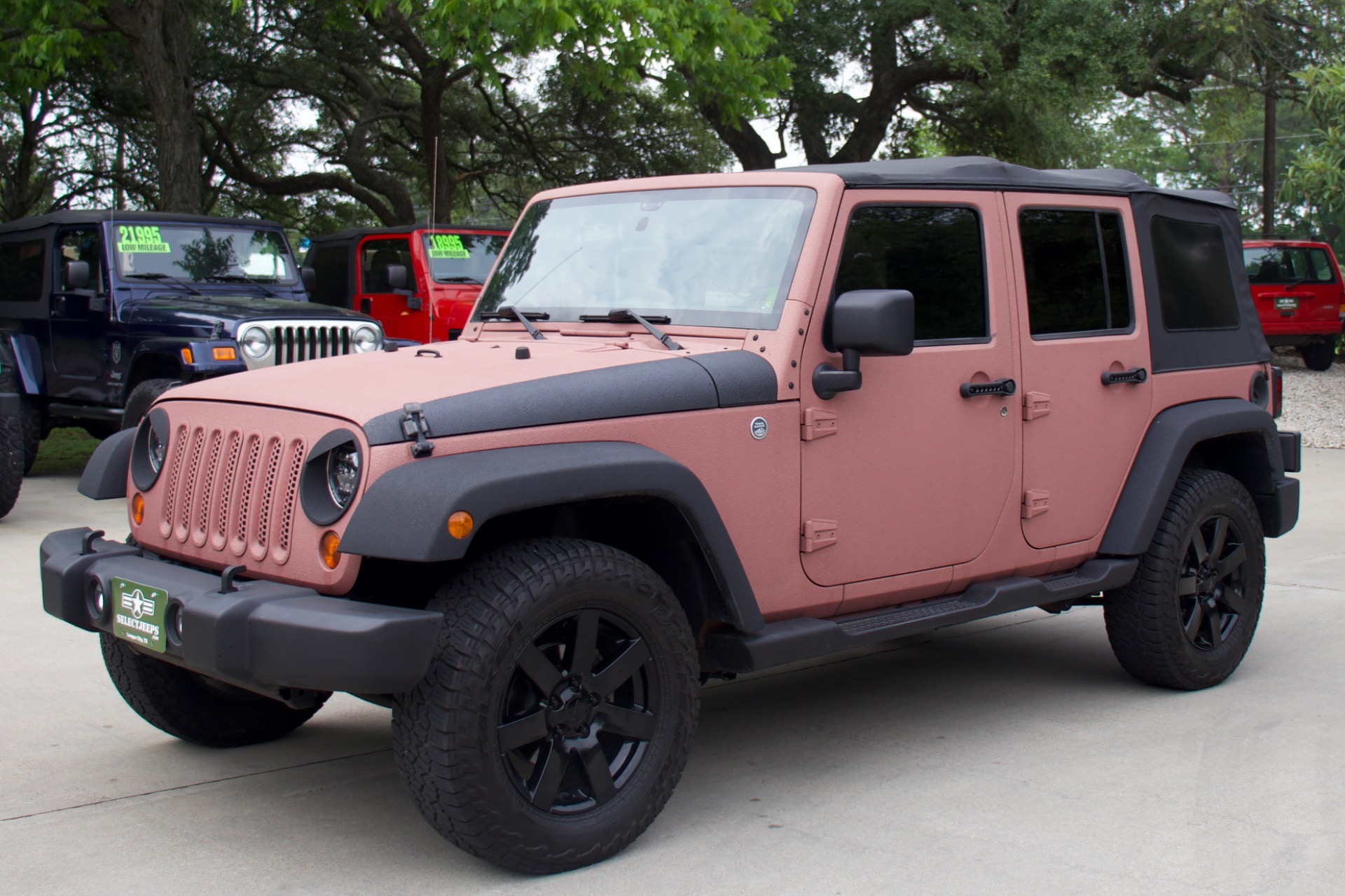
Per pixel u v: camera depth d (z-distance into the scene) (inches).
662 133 944.3
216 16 787.4
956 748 163.5
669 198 159.9
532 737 120.0
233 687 153.8
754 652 134.6
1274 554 296.4
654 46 521.0
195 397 137.2
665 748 128.6
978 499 159.9
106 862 127.4
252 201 1027.9
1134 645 183.0
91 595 134.3
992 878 122.8
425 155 809.5
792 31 785.6
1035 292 168.1
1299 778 150.3
